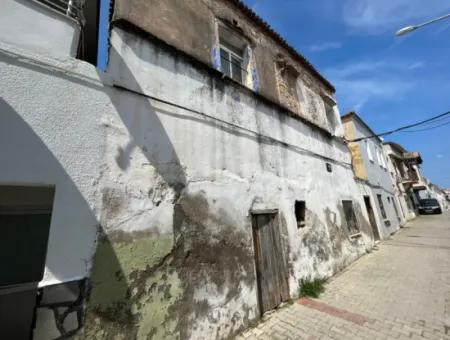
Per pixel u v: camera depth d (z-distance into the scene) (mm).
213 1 5086
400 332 3383
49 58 2525
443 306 4094
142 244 2783
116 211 2664
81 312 2227
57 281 2154
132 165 2924
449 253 7812
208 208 3633
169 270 2945
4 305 2984
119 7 3352
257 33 6238
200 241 3379
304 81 8016
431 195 35406
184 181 3432
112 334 2361
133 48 3354
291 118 6414
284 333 3502
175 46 3857
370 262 7215
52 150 2361
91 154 2609
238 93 4891
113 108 2920
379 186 13141
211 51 4645
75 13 3029
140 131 3113
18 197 3111
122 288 2525
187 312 2984
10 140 2152
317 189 6582
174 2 4223
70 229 2318
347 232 7371
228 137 4371
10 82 2248
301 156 6328
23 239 3242
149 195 2994
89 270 2352
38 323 2010
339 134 9484
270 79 6172
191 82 3986
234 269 3709
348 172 8984
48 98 2445
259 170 4820
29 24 2469
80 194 2447
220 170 4023
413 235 12125
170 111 3539
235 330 3463
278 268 4582
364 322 3709
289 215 5234
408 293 4762
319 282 5391
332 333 3439
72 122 2549
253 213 4375
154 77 3482
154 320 2680
